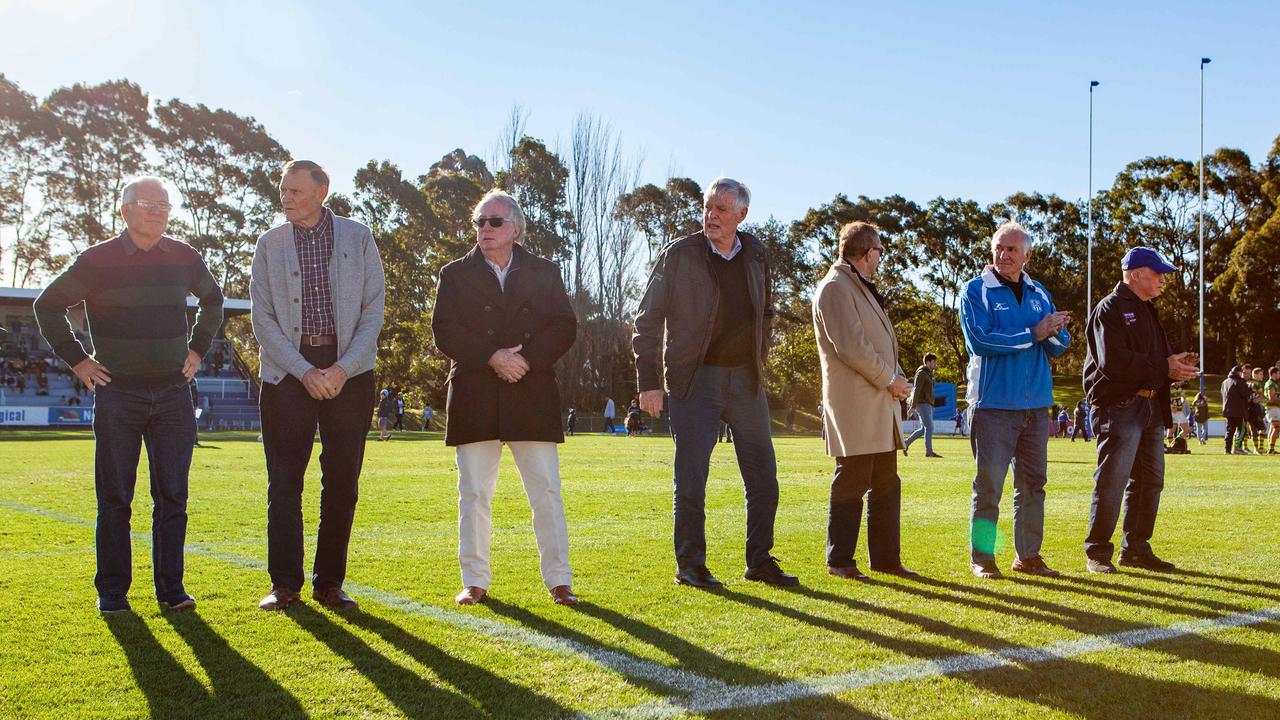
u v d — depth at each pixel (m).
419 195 53.88
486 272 4.13
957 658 3.07
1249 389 17.77
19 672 2.84
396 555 5.08
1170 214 63.78
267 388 3.89
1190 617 3.71
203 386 39.00
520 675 2.85
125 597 3.72
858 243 4.80
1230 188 62.19
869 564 4.82
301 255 3.95
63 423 33.12
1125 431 4.86
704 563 4.40
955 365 60.25
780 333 57.47
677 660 3.03
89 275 3.80
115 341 3.76
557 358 4.14
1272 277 56.50
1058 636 3.38
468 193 53.66
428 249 54.22
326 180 4.01
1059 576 4.69
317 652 3.08
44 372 36.47
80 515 6.74
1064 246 65.06
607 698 2.63
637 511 7.23
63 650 3.09
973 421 4.83
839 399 4.69
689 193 55.16
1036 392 4.77
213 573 4.48
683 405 4.51
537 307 4.15
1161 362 4.91
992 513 4.74
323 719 2.45
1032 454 4.82
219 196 54.38
